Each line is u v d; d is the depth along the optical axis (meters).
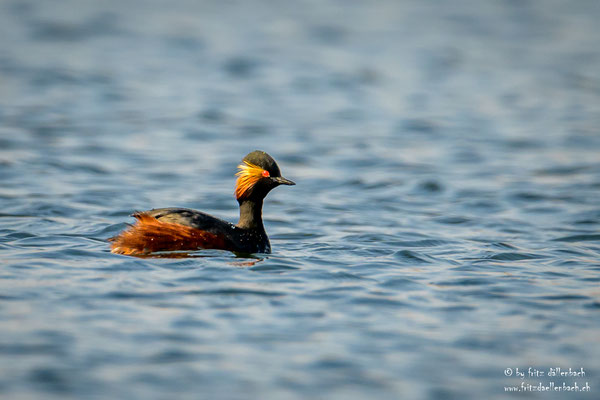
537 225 16.81
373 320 10.22
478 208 18.55
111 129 27.08
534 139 26.83
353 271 12.42
